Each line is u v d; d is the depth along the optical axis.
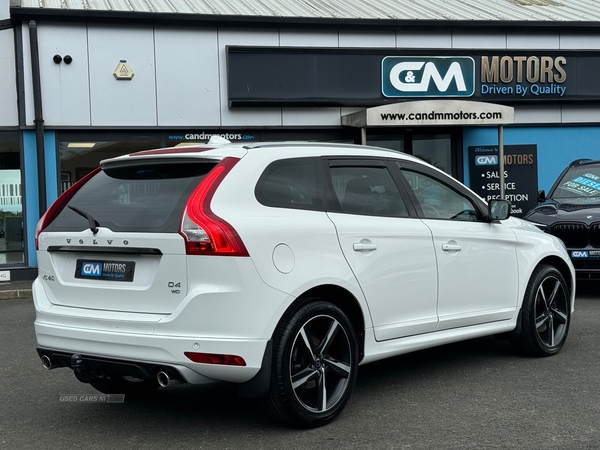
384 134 15.75
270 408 4.48
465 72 15.67
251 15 14.55
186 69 14.34
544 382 5.64
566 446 4.22
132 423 4.96
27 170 13.69
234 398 5.55
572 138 16.55
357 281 4.89
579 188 10.64
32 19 13.48
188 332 4.22
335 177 5.10
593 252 9.24
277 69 14.66
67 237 4.72
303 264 4.57
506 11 17.36
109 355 4.44
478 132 16.08
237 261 4.24
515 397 5.25
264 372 4.32
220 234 4.23
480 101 15.62
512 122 14.71
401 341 5.27
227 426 4.81
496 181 16.16
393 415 4.91
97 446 4.49
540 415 4.82
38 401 5.57
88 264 4.69
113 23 13.92
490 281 5.98
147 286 4.39
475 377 5.86
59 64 13.73
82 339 4.54
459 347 7.04
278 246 4.45
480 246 5.90
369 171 5.36
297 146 5.03
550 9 17.97
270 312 4.34
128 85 14.08
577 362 6.28
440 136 15.97
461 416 4.84
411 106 14.17
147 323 4.30
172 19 14.10
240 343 4.22
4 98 13.58
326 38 15.02
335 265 4.77
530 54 16.05
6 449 4.48
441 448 4.24
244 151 4.70
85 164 14.02
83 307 4.68
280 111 14.88
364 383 5.77
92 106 13.91
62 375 6.37
